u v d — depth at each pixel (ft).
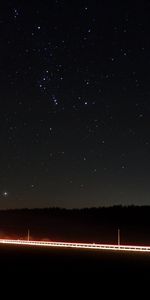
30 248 110.22
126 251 101.19
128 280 68.08
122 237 193.47
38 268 79.71
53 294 60.39
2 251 103.86
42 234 206.08
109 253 96.63
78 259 88.74
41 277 71.36
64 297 58.80
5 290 62.95
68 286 64.75
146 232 200.13
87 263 83.76
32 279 70.03
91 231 209.77
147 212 233.96
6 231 211.00
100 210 245.24
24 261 87.86
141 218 224.74
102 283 66.33
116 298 57.82
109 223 222.48
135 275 71.51
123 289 62.44
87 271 75.77
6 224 225.76
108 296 58.85
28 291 61.98
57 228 215.51
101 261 85.46
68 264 83.35
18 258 92.07
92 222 225.35
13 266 82.17
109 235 200.85
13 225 223.10
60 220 229.86
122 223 218.79
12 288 63.98
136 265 80.12
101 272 74.49
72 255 94.58
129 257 89.56
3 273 75.25
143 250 102.63
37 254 97.76
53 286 65.00
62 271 76.38
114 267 78.95
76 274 73.36
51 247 112.78
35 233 209.77
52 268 79.56
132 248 104.99
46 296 59.36
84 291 61.57
